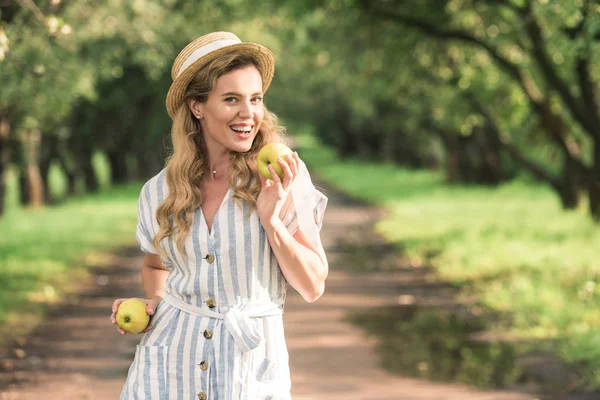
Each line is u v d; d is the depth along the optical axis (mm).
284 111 72938
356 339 10789
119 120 41219
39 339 10805
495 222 23594
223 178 3490
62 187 54031
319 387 8445
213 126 3414
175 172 3459
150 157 53938
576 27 14312
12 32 11758
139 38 21875
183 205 3422
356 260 18984
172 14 22781
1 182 27672
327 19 24141
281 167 3309
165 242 3479
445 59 24594
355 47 25703
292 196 3434
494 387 8375
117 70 26328
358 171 62469
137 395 3451
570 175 24844
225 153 3492
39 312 12469
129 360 9742
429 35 21734
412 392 8219
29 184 33250
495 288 13836
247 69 3400
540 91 23250
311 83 56719
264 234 3424
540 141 26703
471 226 23047
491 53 21406
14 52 12438
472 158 44031
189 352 3428
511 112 26469
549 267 15266
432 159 60062
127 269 18062
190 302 3463
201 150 3512
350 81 33281
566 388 8273
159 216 3475
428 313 12562
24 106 17047
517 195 35156
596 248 17016
